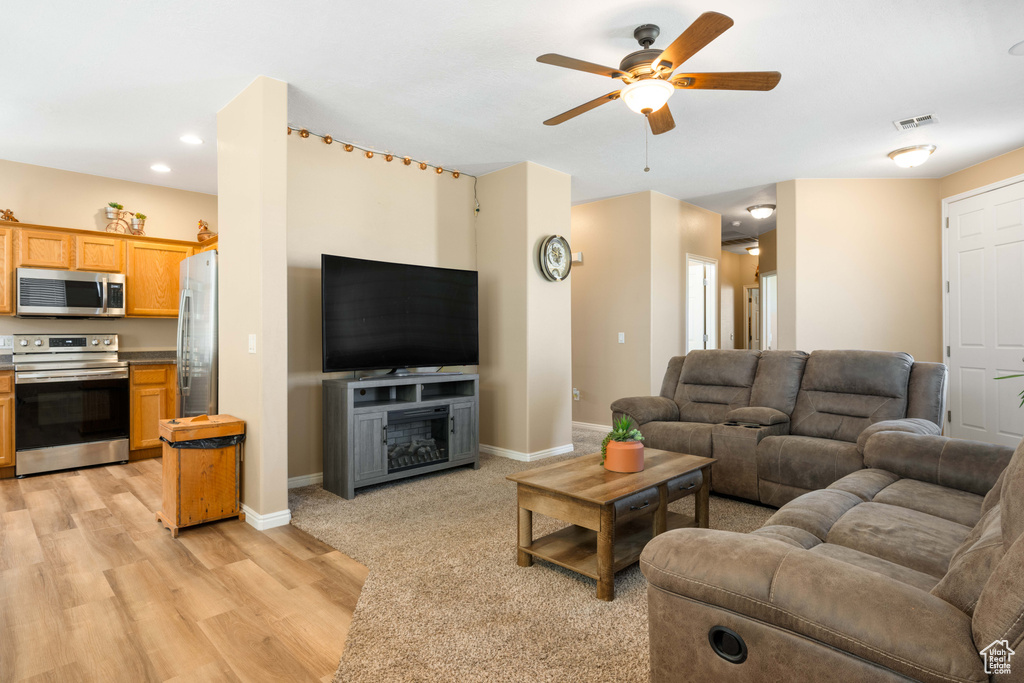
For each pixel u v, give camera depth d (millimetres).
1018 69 3086
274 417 3049
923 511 1942
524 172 4641
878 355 3441
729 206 6438
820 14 2545
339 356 3725
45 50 2756
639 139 4141
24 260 4246
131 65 2916
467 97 3387
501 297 4844
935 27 2658
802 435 3523
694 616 1205
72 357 4414
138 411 4691
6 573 2424
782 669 1073
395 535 2891
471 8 2465
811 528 1779
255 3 2391
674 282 6008
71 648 1848
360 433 3623
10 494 3678
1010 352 4500
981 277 4746
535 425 4672
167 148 4145
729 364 4023
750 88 2494
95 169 4637
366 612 2074
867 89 3330
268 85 3064
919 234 5184
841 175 5141
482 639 1886
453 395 4422
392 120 3742
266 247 3023
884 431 2580
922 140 4215
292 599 2191
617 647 1837
